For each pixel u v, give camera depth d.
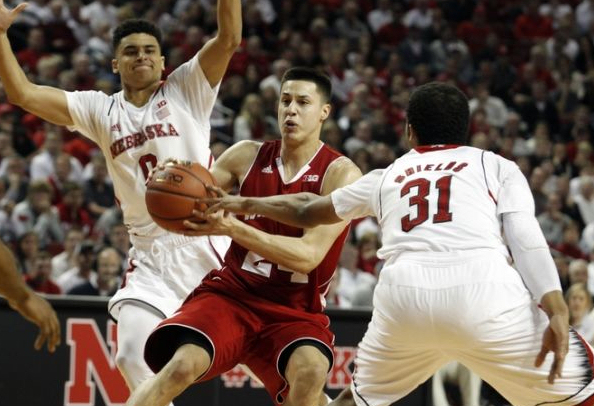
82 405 14.06
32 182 22.11
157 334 9.50
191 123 10.95
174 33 32.22
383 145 27.02
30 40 30.20
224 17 10.55
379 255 9.20
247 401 14.51
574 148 30.64
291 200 9.24
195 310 9.62
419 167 9.16
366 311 14.86
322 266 10.09
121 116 10.93
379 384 9.32
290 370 9.54
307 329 9.77
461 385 14.91
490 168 9.04
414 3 37.69
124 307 10.70
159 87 11.12
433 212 8.85
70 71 28.64
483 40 36.62
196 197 8.91
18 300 8.72
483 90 32.50
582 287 17.03
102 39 31.14
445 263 8.63
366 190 9.27
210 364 9.38
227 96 29.50
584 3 38.75
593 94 33.72
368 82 32.06
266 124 27.73
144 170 10.83
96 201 23.52
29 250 19.84
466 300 8.47
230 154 10.56
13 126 25.75
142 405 8.91
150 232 10.88
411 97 9.54
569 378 8.64
